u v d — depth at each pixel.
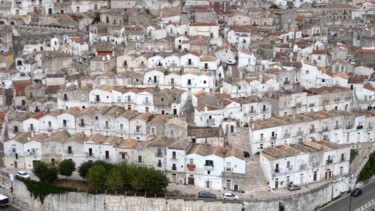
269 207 153.12
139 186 155.50
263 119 190.50
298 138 183.12
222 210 153.50
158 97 196.50
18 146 173.00
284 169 161.12
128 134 182.25
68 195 161.50
